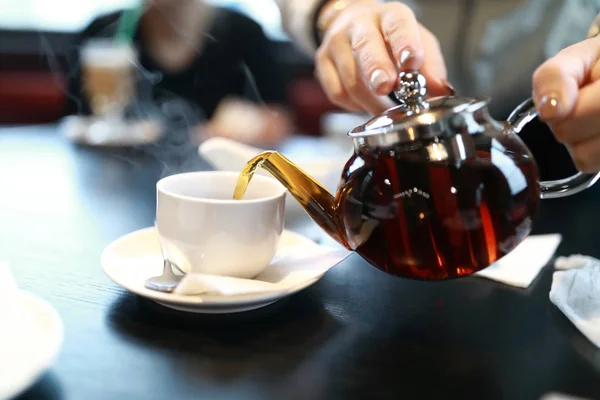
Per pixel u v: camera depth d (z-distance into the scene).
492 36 1.27
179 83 1.74
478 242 0.48
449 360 0.48
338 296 0.57
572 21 1.21
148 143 1.21
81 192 0.86
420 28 0.70
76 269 0.60
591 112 0.49
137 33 1.71
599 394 0.45
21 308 0.47
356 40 0.66
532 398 0.44
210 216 0.53
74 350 0.47
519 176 0.49
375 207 0.49
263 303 0.53
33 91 2.07
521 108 0.52
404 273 0.51
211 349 0.48
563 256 0.66
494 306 0.56
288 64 2.18
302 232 0.73
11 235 0.68
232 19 1.76
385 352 0.49
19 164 1.00
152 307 0.53
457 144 0.48
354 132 0.51
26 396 0.42
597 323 0.52
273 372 0.46
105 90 1.47
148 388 0.44
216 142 0.75
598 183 0.88
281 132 1.43
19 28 2.23
